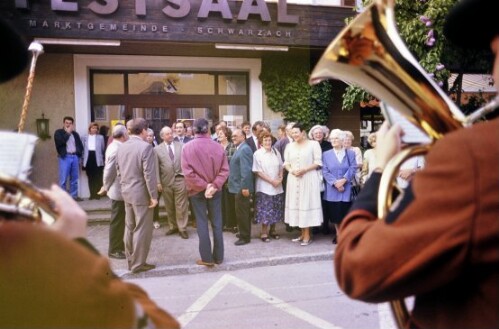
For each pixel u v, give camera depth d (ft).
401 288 2.85
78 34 25.77
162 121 31.17
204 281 15.30
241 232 19.56
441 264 2.69
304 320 11.76
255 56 31.30
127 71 30.40
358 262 2.94
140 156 15.42
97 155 27.78
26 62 3.08
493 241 2.57
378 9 3.80
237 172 19.34
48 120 28.27
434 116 3.61
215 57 30.96
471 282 2.83
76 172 27.40
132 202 15.51
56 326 2.54
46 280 2.55
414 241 2.69
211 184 15.72
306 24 28.99
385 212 3.25
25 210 2.83
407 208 2.81
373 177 3.54
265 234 20.04
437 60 18.81
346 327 11.28
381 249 2.82
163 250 18.90
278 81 31.53
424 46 19.48
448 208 2.63
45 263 2.57
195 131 15.85
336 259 3.26
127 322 2.77
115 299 2.76
